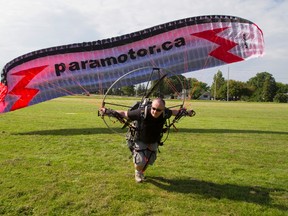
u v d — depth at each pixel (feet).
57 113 68.23
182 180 20.27
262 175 22.08
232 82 387.34
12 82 41.60
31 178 19.85
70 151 27.91
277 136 40.32
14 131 38.99
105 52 40.98
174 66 41.01
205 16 39.55
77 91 42.19
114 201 16.61
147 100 19.03
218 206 16.39
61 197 16.98
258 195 18.06
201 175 21.54
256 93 401.70
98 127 44.68
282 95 376.89
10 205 15.97
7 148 28.50
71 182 19.29
